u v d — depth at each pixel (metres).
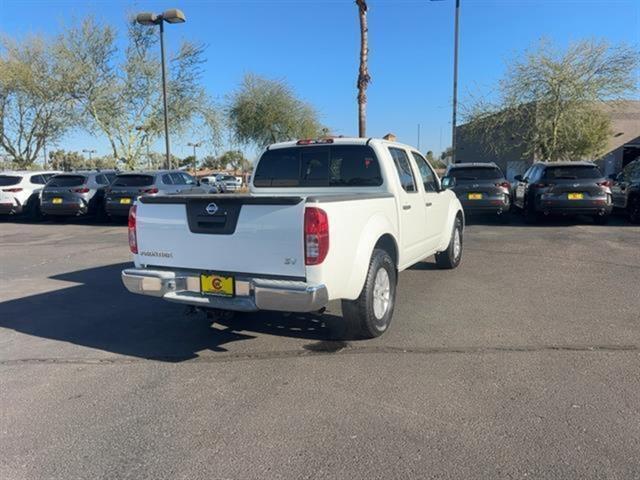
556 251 9.81
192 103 26.28
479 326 5.46
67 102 24.95
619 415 3.53
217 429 3.46
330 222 4.17
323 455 3.13
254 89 33.38
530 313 5.89
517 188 15.83
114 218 16.91
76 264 9.56
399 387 4.03
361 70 16.25
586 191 12.81
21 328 5.71
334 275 4.25
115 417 3.65
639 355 4.59
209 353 4.85
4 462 3.12
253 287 4.27
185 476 2.96
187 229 4.57
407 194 6.04
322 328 5.46
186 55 25.69
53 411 3.75
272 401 3.85
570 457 3.05
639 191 13.08
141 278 4.75
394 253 5.61
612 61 24.75
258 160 6.59
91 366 4.59
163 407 3.79
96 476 2.98
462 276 7.80
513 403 3.73
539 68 25.30
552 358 4.55
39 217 17.36
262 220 4.24
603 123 27.56
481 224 14.07
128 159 25.73
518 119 26.67
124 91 25.16
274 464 3.05
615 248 10.03
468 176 13.52
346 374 4.30
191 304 4.52
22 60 24.55
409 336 5.19
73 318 6.05
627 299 6.41
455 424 3.46
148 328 5.62
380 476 2.92
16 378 4.35
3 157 27.12
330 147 6.12
